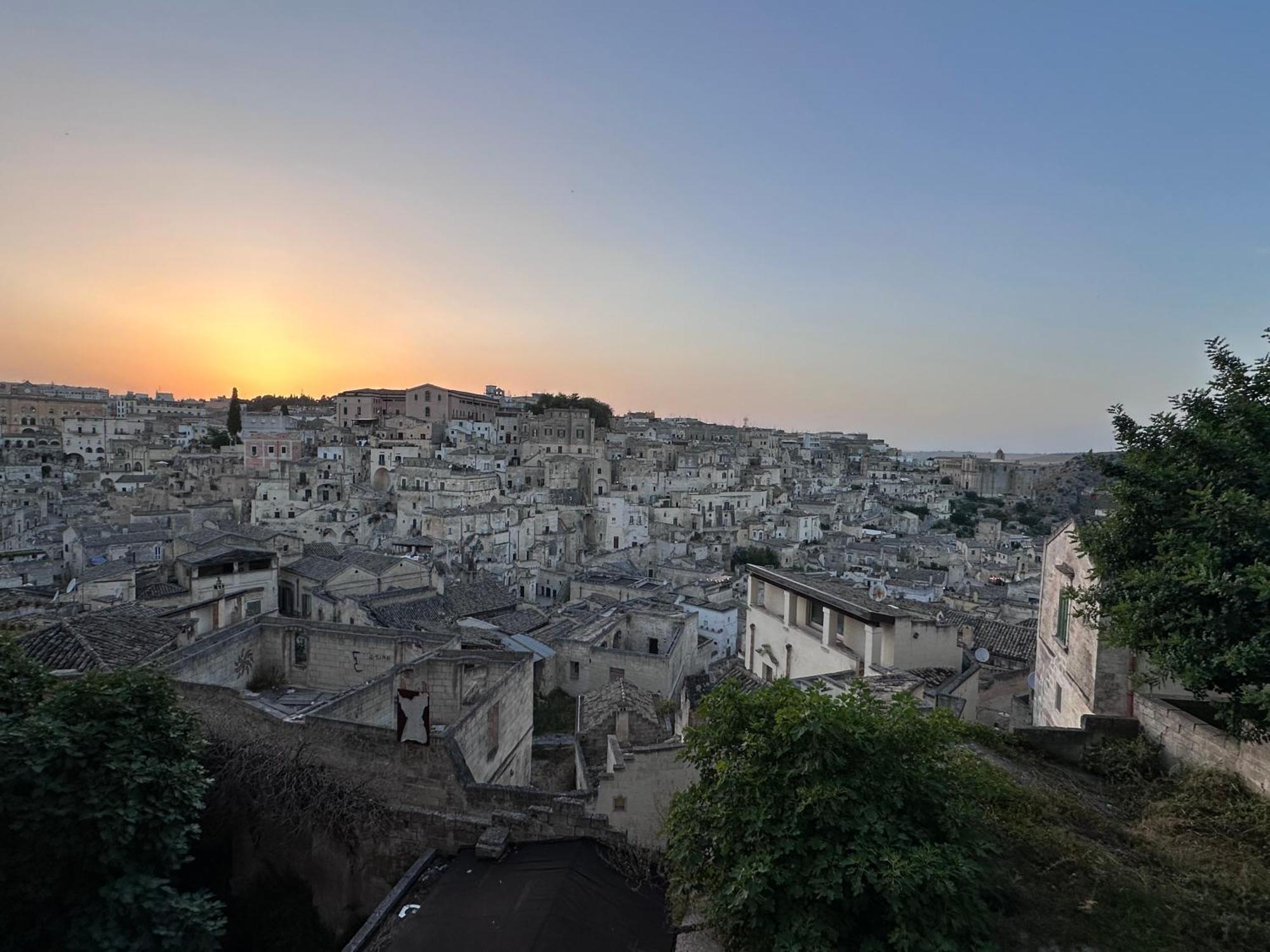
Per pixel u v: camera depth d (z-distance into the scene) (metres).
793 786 9.85
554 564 85.75
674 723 28.92
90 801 12.16
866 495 166.12
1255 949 9.57
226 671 22.23
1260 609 11.28
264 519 89.38
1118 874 10.80
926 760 10.40
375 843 15.44
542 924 12.08
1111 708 17.81
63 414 171.88
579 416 145.12
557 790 27.31
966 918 8.90
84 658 20.80
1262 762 13.20
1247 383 14.12
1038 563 101.12
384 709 19.91
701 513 114.31
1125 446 15.34
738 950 10.18
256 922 15.52
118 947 11.97
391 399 167.25
